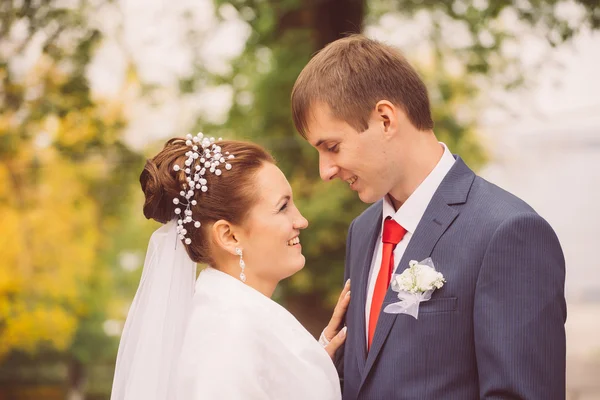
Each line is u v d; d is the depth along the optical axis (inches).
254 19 235.0
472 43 221.3
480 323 77.7
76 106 246.5
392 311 82.2
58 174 321.7
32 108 243.8
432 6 224.4
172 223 91.2
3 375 422.9
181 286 90.0
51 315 382.9
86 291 400.2
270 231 88.7
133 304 92.4
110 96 266.5
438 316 81.0
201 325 83.4
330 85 83.7
